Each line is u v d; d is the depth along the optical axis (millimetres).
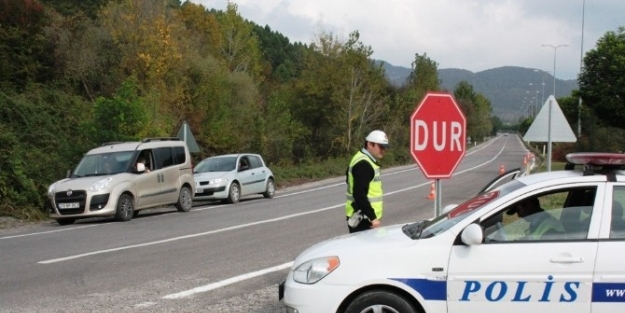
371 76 52188
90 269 9875
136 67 34000
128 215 17047
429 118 7535
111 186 16594
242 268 9844
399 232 5992
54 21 32844
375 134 7281
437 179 7621
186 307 7469
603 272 5047
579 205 5363
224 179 21828
